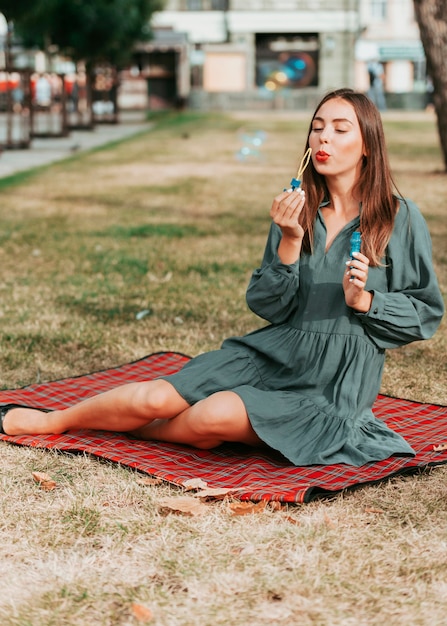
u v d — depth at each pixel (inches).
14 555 103.1
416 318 127.3
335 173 128.4
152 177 549.3
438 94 503.8
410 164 593.3
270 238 136.7
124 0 948.0
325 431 127.3
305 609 91.9
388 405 157.2
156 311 224.4
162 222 371.9
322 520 110.7
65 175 560.1
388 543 105.3
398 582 97.0
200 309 226.2
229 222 370.3
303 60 1766.7
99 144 828.6
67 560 101.7
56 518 112.0
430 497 117.9
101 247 313.0
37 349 191.5
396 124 1084.5
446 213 383.6
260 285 130.7
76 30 947.3
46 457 131.3
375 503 116.0
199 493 115.9
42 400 155.2
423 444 135.9
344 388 127.8
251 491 116.0
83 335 201.9
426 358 188.9
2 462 129.6
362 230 128.5
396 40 1838.1
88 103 1043.3
